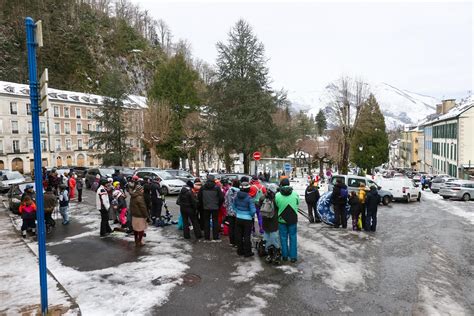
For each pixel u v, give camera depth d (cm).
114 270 820
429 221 1541
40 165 567
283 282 752
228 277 778
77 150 7194
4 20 8625
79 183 2014
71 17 10200
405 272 827
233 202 1030
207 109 3269
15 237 1182
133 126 4984
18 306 625
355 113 4238
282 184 886
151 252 964
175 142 4575
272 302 656
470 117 4756
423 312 622
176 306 636
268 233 871
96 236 1161
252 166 3145
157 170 2644
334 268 846
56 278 770
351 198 1291
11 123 6247
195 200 1094
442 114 6738
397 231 1295
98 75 9506
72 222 1415
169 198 2145
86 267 844
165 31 14100
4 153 6106
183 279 764
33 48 545
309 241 1107
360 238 1161
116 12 12862
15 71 7850
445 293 708
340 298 677
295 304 648
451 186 2625
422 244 1095
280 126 3256
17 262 892
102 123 4525
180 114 4769
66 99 6956
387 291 713
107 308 626
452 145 5134
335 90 4303
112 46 10719
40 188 571
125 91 4600
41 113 548
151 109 4466
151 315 602
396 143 12838
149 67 11019
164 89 4844
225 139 3120
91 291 700
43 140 6562
